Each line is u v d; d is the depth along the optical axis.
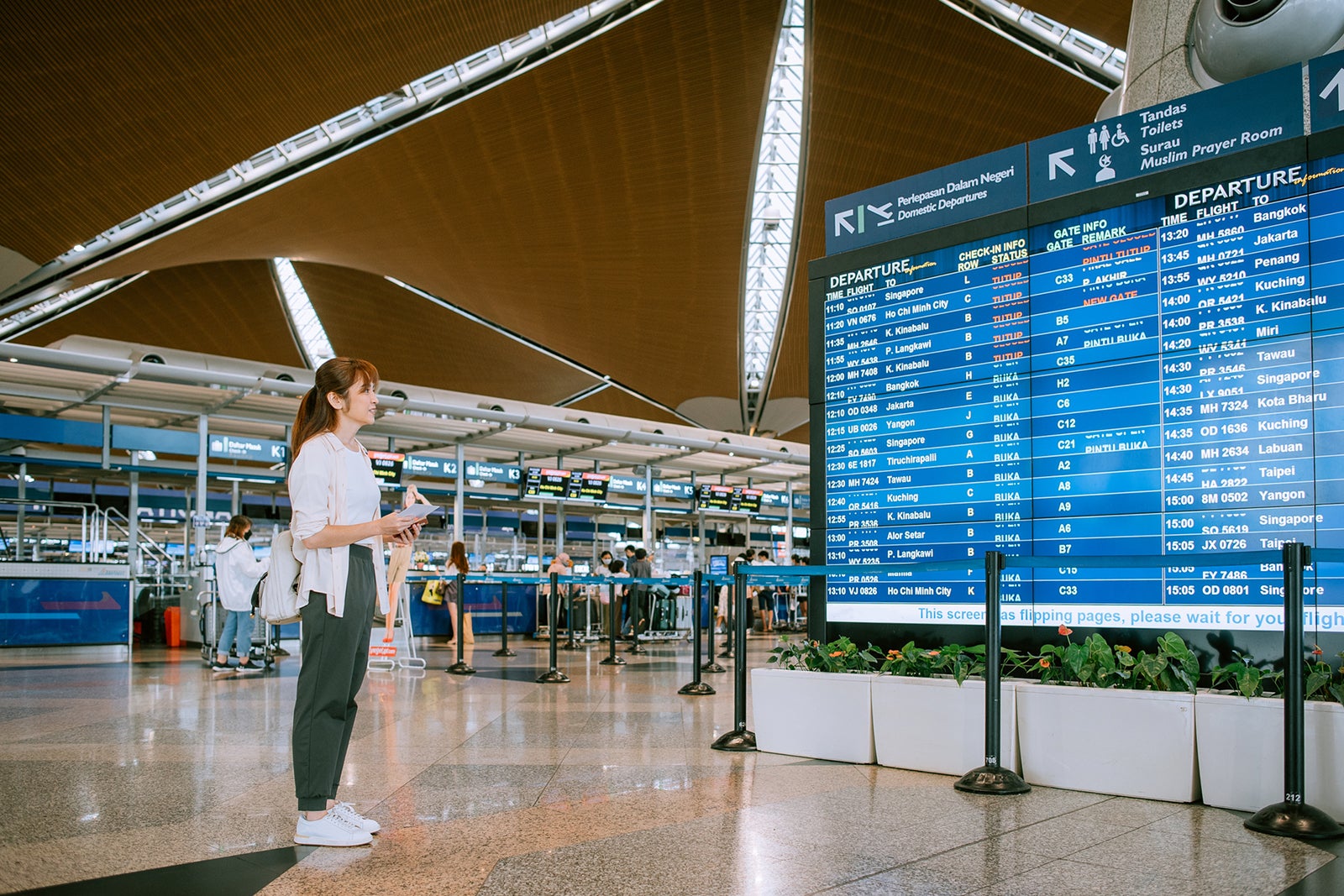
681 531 30.50
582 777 4.63
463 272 31.19
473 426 19.61
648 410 44.34
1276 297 4.75
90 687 8.98
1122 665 4.51
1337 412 4.52
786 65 25.44
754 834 3.53
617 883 2.93
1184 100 5.12
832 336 6.32
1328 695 4.14
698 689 8.43
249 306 37.69
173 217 23.72
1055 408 5.38
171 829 3.62
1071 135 5.49
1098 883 2.95
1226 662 4.71
